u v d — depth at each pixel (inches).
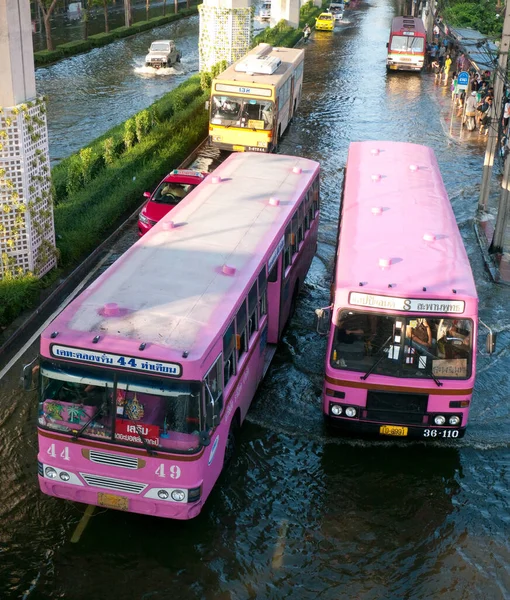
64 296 625.0
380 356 418.9
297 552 374.0
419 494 421.1
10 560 359.3
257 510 401.1
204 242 458.9
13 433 452.8
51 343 338.0
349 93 1508.4
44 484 363.6
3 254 591.2
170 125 1078.4
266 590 350.3
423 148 701.3
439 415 423.8
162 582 351.6
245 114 1012.5
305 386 518.0
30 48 585.3
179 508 349.7
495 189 958.4
